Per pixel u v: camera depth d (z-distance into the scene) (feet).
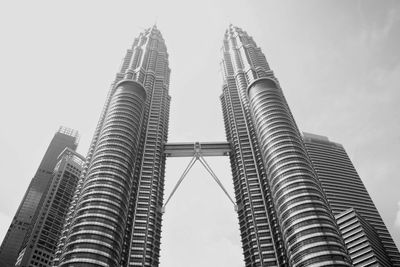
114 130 629.51
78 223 479.82
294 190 532.32
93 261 438.81
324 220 488.44
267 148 622.54
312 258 450.30
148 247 575.38
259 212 618.44
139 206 626.23
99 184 529.86
